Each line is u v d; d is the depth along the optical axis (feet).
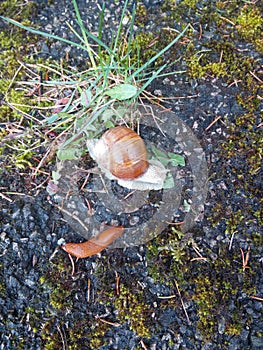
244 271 1.06
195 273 1.06
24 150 1.18
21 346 1.01
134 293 1.05
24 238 1.09
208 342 1.01
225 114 1.21
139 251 1.08
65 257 1.08
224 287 1.05
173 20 1.36
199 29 1.34
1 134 1.20
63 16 1.39
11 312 1.03
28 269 1.06
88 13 1.39
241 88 1.24
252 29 1.33
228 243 1.09
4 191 1.14
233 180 1.14
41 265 1.07
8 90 1.27
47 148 1.18
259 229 1.09
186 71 1.26
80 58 1.31
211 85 1.24
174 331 1.02
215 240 1.09
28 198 1.13
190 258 1.07
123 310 1.04
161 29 1.34
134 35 1.33
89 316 1.03
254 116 1.20
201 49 1.30
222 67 1.26
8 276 1.05
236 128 1.19
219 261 1.07
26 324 1.02
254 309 1.03
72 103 1.21
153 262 1.07
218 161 1.16
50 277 1.06
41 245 1.08
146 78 1.24
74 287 1.05
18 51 1.34
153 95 1.24
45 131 1.20
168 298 1.04
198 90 1.24
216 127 1.20
